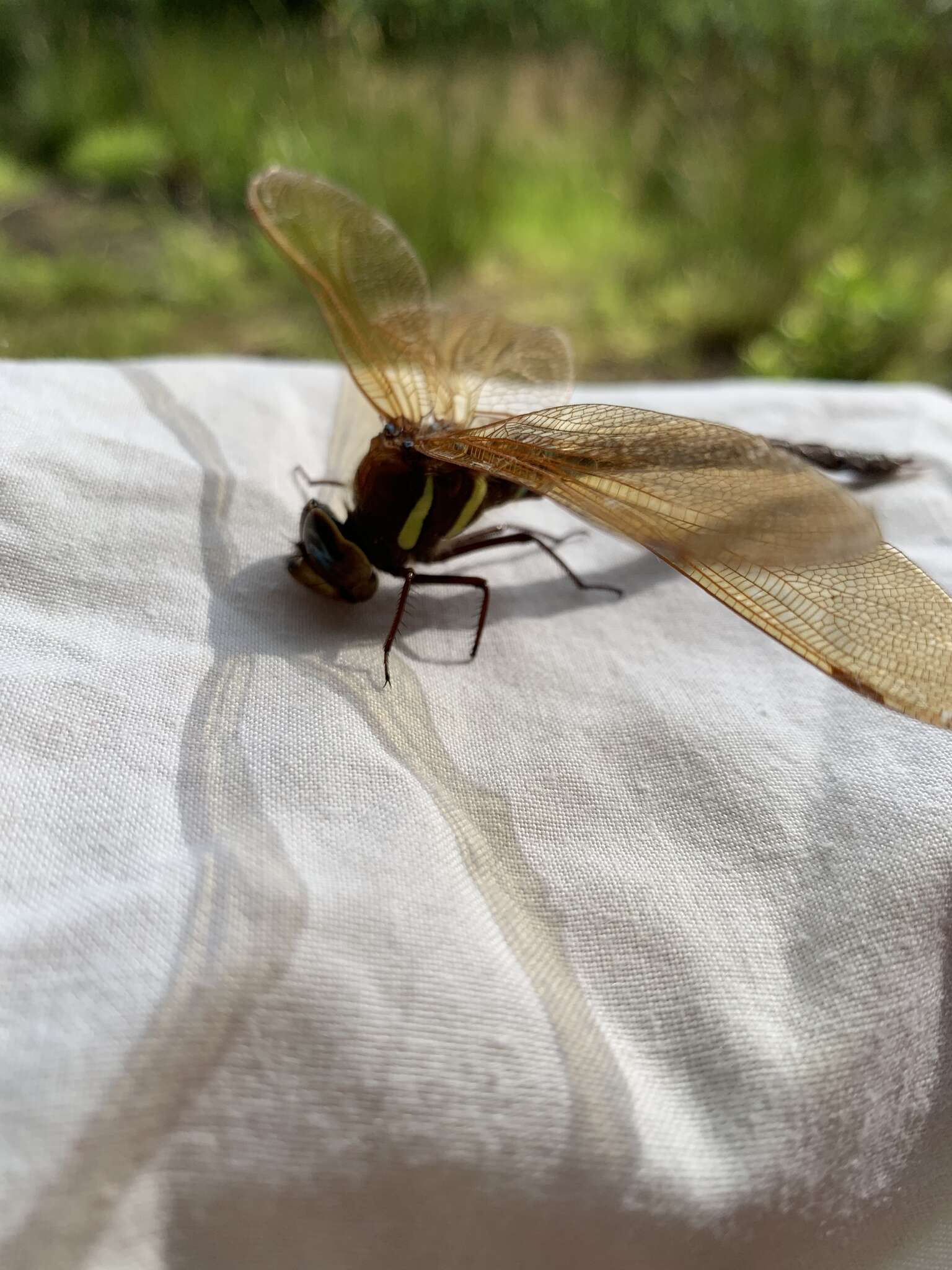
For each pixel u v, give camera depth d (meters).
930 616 0.06
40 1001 0.05
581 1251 0.05
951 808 0.06
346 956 0.05
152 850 0.05
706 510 0.07
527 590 0.09
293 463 0.09
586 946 0.06
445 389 0.09
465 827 0.06
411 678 0.07
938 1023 0.06
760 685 0.07
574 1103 0.05
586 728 0.07
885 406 0.10
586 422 0.08
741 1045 0.05
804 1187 0.05
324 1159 0.05
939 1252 0.06
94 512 0.07
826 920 0.06
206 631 0.07
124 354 0.21
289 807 0.06
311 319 0.23
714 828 0.06
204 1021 0.05
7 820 0.05
